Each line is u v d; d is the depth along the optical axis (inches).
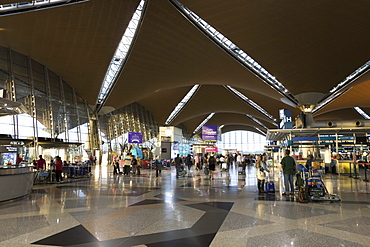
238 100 1782.7
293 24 705.6
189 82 1262.3
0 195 331.9
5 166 395.2
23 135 948.0
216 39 853.2
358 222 228.1
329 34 736.3
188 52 949.8
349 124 838.5
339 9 616.1
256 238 185.0
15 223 228.5
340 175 752.3
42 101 1063.0
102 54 968.3
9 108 411.5
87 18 738.2
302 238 184.4
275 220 236.5
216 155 1582.2
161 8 721.0
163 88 1328.7
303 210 279.7
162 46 914.1
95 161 1396.4
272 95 1234.6
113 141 1596.9
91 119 1443.2
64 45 899.4
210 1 634.8
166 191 442.9
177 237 188.5
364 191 421.4
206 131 1141.1
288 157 394.0
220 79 1196.5
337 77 979.9
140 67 1068.5
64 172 714.8
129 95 1366.9
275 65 938.7
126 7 716.7
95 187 502.0
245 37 788.0
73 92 1283.2
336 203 319.9
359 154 928.9
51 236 191.3
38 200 351.6
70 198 368.2
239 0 619.8
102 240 182.1
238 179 669.9
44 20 725.3
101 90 1337.4
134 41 890.1
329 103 1480.1
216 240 181.0
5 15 665.0
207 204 319.3
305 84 1045.8
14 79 942.4
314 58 871.7
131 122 1809.8
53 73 1154.7
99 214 264.4
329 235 191.0
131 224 224.8
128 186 518.9
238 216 253.4
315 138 631.2
